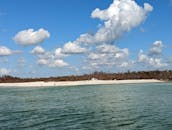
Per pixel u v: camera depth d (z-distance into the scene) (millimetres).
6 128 33812
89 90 106688
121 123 36188
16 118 41031
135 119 38906
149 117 40281
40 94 89812
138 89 106938
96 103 60156
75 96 79312
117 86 135375
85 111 47812
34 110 50125
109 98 71438
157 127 33188
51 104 59562
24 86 159875
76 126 34531
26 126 34844
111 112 46250
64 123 36625
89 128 33375
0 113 46594
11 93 96875
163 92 89062
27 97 78812
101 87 128000
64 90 109438
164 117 39875
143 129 32375
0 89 128250
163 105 54438
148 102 60312
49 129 32938
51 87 139000
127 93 87438
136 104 57000
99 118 40281
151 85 139125
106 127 33844
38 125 35438
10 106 56938
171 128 32500
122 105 55750
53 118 40688
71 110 49406
